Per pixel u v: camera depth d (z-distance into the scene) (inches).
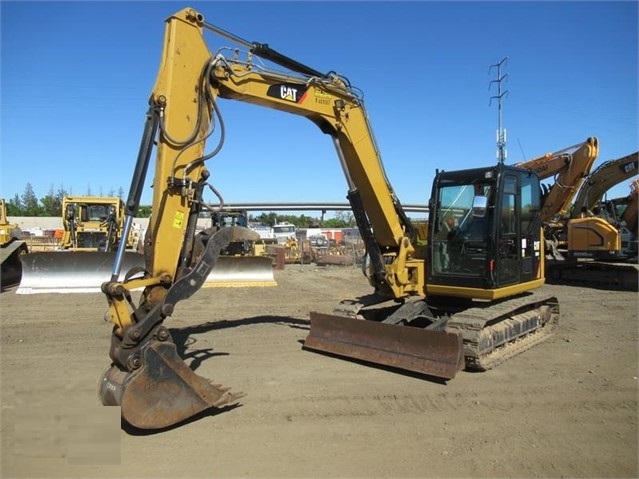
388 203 323.3
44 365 284.4
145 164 219.8
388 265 322.0
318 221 4180.6
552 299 383.2
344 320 312.3
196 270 221.1
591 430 203.6
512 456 180.4
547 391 249.8
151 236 225.5
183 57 234.7
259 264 660.7
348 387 253.9
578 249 645.3
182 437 194.9
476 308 314.0
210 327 397.7
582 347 340.8
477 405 230.4
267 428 203.8
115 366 211.0
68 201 779.4
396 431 201.6
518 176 327.9
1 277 625.0
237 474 166.2
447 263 323.3
